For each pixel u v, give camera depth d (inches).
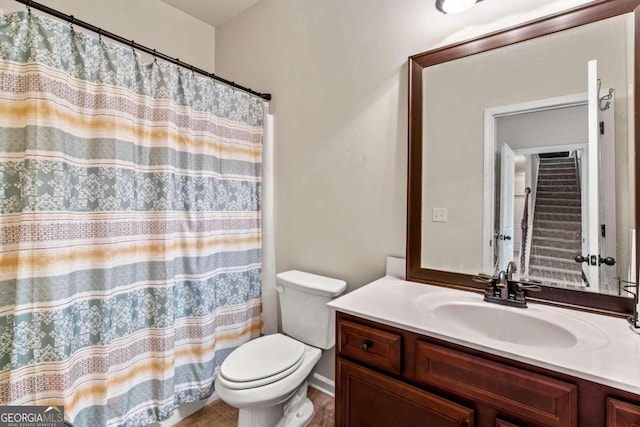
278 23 80.2
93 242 51.8
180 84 63.4
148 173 59.7
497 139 50.0
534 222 47.3
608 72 41.3
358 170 66.2
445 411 35.8
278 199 81.9
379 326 41.6
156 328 59.8
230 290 74.4
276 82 81.2
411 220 58.1
